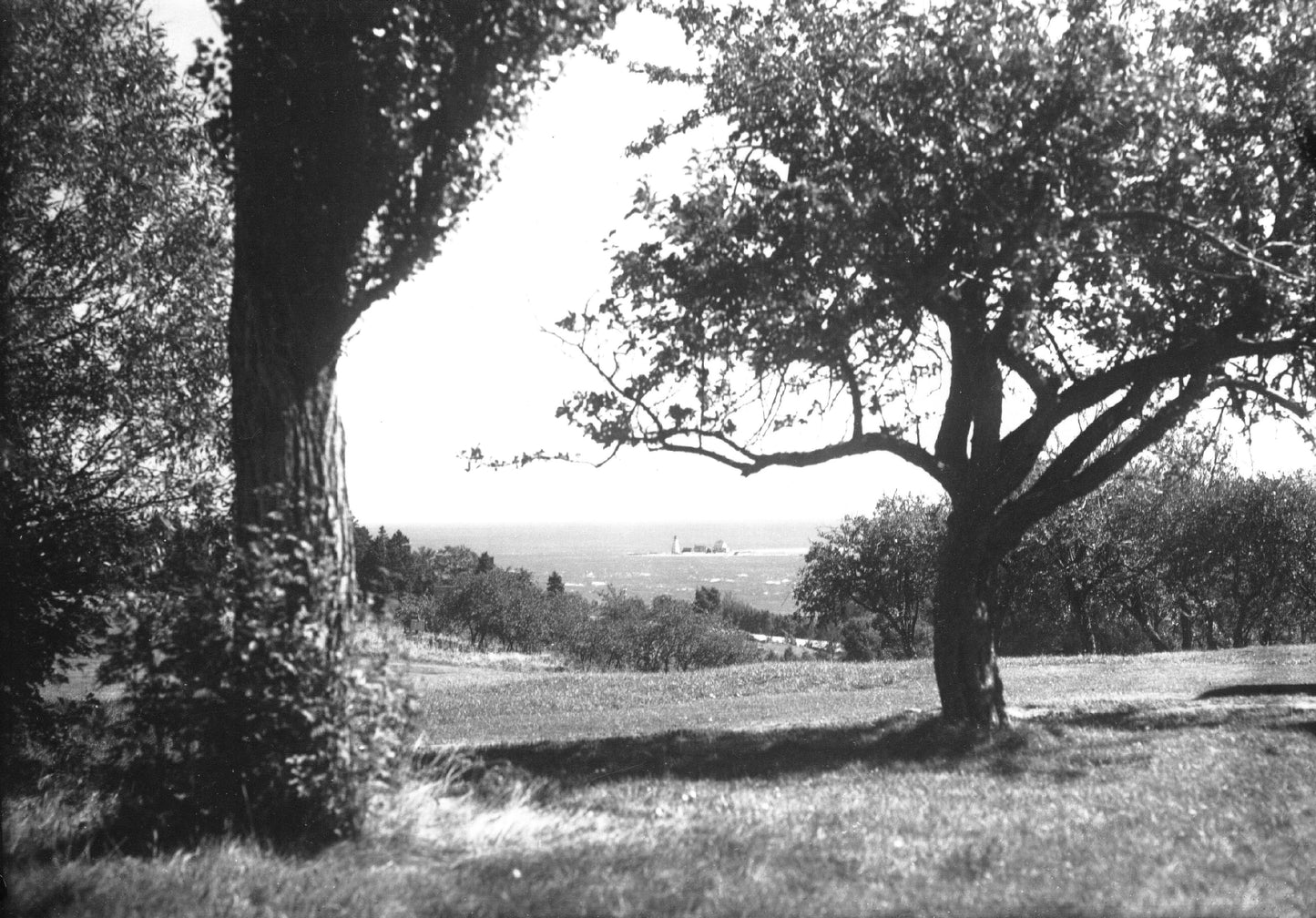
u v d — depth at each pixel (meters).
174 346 15.67
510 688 30.11
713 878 6.89
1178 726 15.66
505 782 10.48
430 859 7.55
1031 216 12.57
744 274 13.19
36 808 9.37
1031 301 12.53
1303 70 14.39
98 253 15.16
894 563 57.12
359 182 9.09
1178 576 52.69
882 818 9.13
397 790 8.49
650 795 10.47
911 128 13.44
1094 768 12.06
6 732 13.54
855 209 12.57
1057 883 6.97
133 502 15.38
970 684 15.13
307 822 7.90
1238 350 13.98
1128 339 14.47
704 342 13.77
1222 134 15.06
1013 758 12.83
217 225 15.92
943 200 13.00
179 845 7.57
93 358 15.30
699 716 21.72
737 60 14.55
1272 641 63.81
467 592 75.25
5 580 13.62
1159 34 14.33
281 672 7.95
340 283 9.03
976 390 15.30
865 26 14.25
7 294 14.06
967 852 7.71
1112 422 15.05
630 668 61.72
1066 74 12.62
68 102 14.48
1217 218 14.02
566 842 8.04
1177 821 8.98
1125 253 13.38
